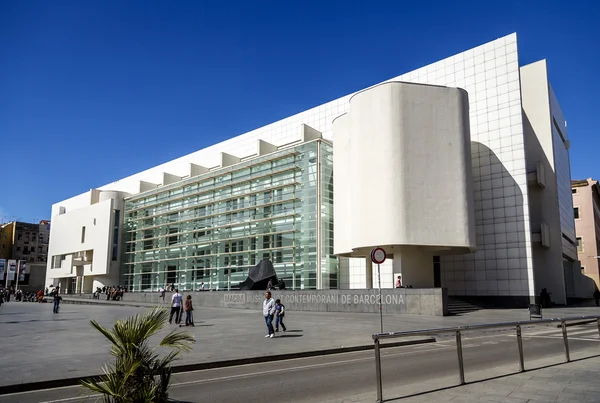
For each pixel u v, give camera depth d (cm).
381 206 3334
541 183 4075
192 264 5584
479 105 4028
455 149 3428
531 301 3619
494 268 3831
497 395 727
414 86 3431
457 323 2197
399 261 3447
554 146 4384
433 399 716
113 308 3919
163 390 576
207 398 798
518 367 991
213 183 5541
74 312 3362
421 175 3338
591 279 6525
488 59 4019
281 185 4606
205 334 1820
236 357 1230
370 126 3466
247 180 5025
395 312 2833
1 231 11069
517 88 3834
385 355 1320
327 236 4303
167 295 4522
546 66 4269
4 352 1343
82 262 7200
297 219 4462
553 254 4100
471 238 3372
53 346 1476
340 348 1414
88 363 1148
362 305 2984
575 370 926
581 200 7331
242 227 5028
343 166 3894
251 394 826
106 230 6781
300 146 4553
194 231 5603
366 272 4125
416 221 3281
